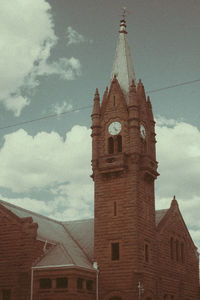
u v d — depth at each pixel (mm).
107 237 72938
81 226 87438
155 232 77375
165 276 78000
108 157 75312
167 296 77688
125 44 85938
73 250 75812
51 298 65750
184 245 87875
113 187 74688
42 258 69562
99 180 76062
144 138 78750
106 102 79875
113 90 80125
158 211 86875
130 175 73938
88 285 70688
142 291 69062
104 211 74312
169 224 83188
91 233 84000
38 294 66312
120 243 71750
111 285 70562
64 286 66688
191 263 88812
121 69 83062
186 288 84375
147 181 76812
